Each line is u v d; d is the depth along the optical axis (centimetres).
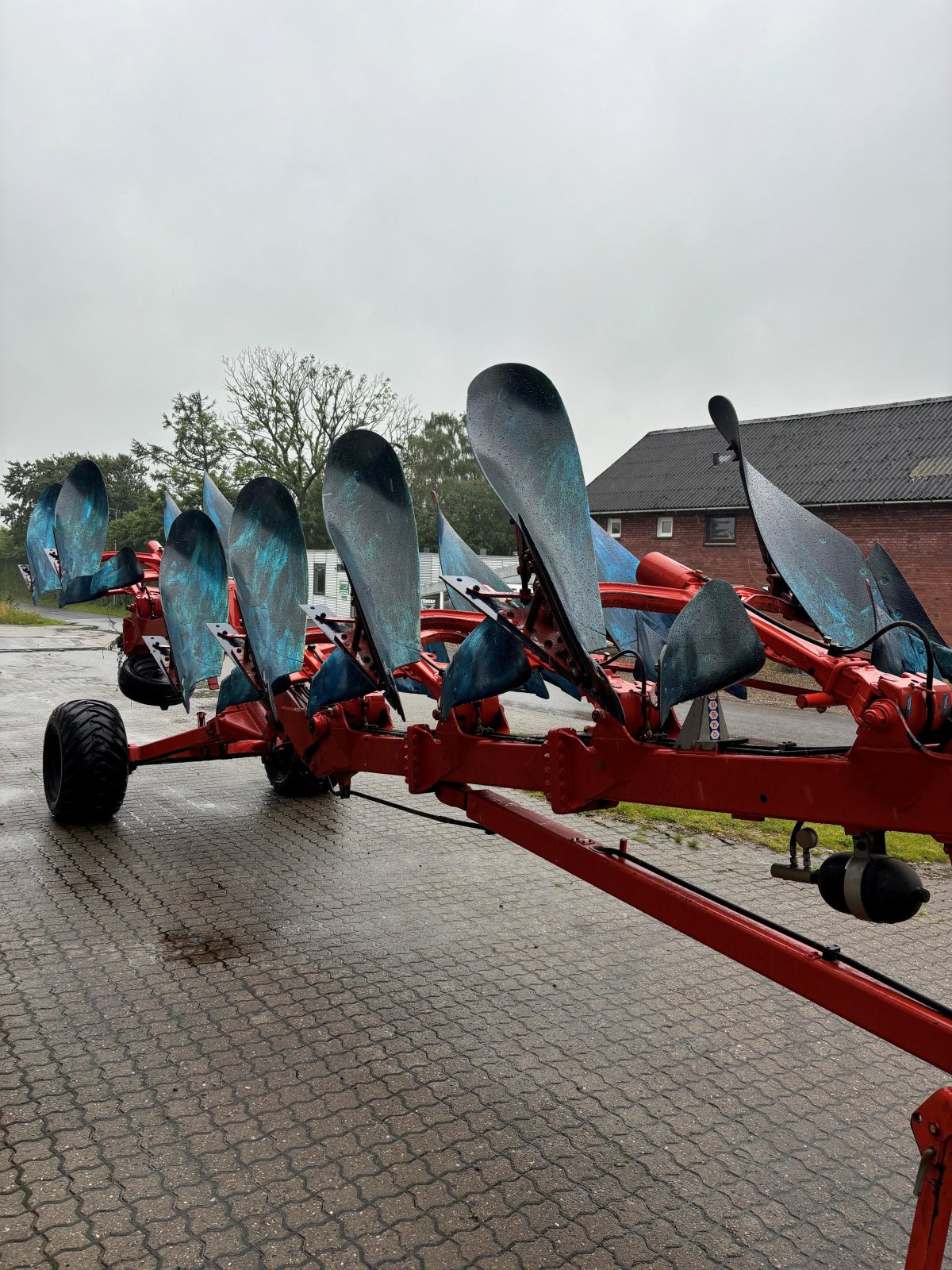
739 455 307
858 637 299
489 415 308
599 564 446
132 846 629
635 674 360
